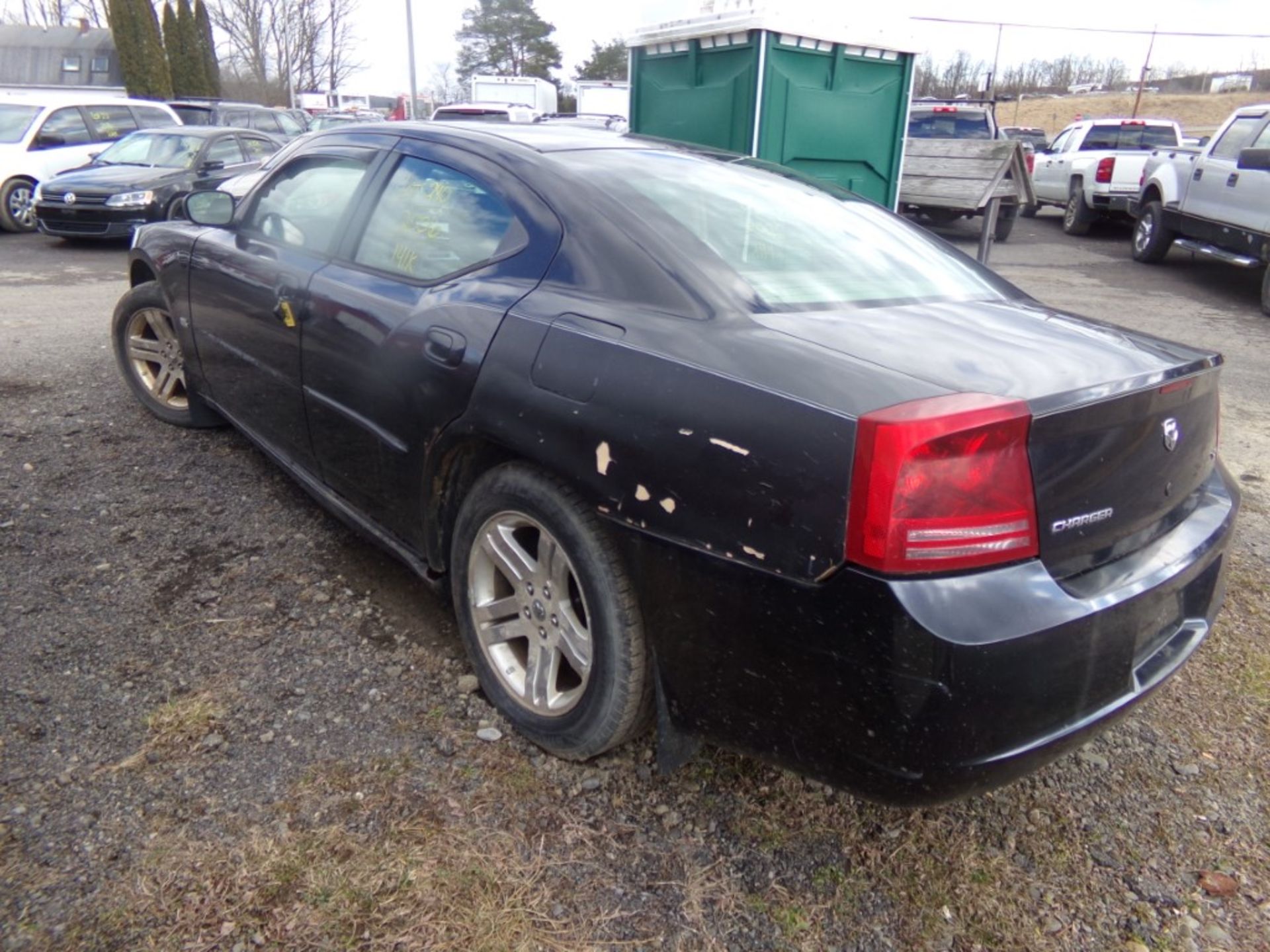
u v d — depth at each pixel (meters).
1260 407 6.19
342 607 3.22
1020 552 1.89
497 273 2.68
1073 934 2.13
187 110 18.05
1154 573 2.13
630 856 2.26
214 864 2.14
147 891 2.06
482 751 2.57
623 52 54.62
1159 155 12.75
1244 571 3.84
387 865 2.17
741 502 1.97
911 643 1.79
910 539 1.79
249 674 2.82
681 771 2.54
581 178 2.71
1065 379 2.02
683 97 7.06
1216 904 2.23
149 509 3.83
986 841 2.39
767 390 1.99
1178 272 12.37
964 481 1.82
